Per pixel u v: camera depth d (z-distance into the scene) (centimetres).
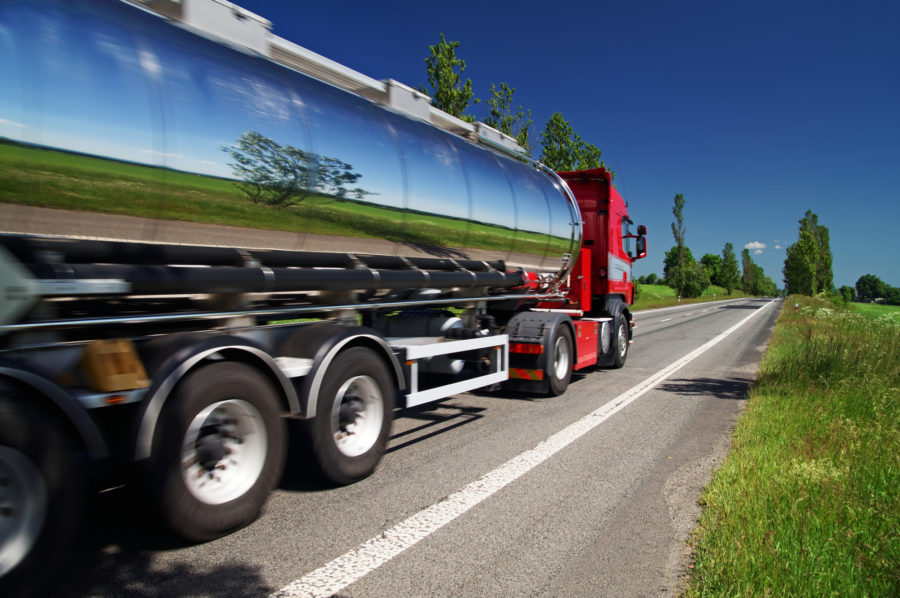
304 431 395
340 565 300
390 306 537
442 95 1689
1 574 238
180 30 346
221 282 359
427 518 365
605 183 1012
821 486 397
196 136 332
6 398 243
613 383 904
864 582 280
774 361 1055
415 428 599
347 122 447
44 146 267
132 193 306
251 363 351
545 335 748
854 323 1002
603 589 281
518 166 748
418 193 517
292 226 402
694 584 281
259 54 404
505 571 297
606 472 462
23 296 264
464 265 627
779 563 290
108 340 299
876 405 612
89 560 300
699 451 525
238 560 304
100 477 293
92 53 288
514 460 488
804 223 9306
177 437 302
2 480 242
